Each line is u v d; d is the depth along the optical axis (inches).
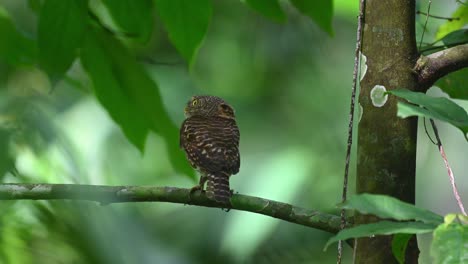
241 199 311.4
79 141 614.2
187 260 407.5
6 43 386.9
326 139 689.6
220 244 626.8
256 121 711.1
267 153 689.6
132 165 660.1
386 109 273.3
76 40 371.2
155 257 312.3
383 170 272.1
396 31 275.6
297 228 633.0
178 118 699.4
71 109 620.4
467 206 736.3
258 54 730.2
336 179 660.7
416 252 270.2
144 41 390.6
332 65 719.1
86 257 283.1
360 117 278.4
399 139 272.1
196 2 362.3
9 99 320.8
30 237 280.7
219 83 735.1
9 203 290.5
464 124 201.2
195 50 369.7
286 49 720.3
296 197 652.7
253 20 735.1
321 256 635.5
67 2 365.7
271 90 721.0
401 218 187.9
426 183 738.2
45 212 286.2
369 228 190.1
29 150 299.3
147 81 385.7
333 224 296.2
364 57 278.7
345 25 712.4
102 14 467.5
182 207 640.4
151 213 640.4
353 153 676.7
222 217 634.2
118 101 390.0
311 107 711.7
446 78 334.0
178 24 366.6
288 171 656.4
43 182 314.0
